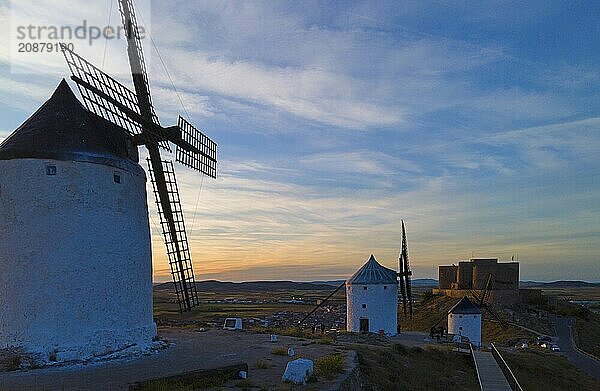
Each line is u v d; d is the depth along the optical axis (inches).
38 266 648.4
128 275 728.3
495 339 1958.7
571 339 1950.1
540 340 1862.7
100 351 665.0
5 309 647.1
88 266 671.8
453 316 1754.4
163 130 856.9
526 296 2608.3
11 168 666.2
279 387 513.0
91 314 666.2
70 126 702.5
